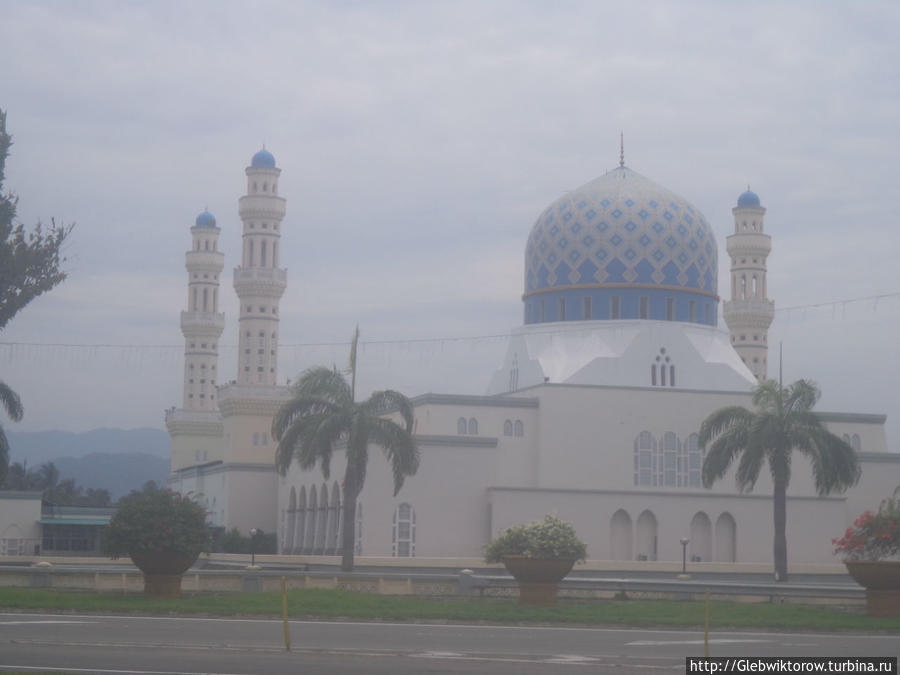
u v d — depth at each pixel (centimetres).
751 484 8381
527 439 9750
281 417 7994
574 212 10644
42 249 5441
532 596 5634
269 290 12719
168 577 5584
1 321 5422
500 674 3119
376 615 4872
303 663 3269
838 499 9819
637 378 10169
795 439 8031
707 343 10550
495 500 9144
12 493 11744
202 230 15338
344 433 8381
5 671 2967
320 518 10225
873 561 5194
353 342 8188
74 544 12138
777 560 8012
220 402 12706
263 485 11988
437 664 3312
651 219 10531
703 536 9556
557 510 9256
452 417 9625
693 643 4062
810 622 4853
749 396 10038
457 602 5722
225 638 3909
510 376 10800
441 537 9144
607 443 9794
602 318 10469
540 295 10800
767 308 13962
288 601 5262
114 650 3497
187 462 14800
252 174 12938
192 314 15100
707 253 10825
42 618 4556
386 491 9112
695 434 9950
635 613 5156
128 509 5569
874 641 4238
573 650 3781
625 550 9394
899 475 10288
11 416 8494
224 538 11131
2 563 8988
